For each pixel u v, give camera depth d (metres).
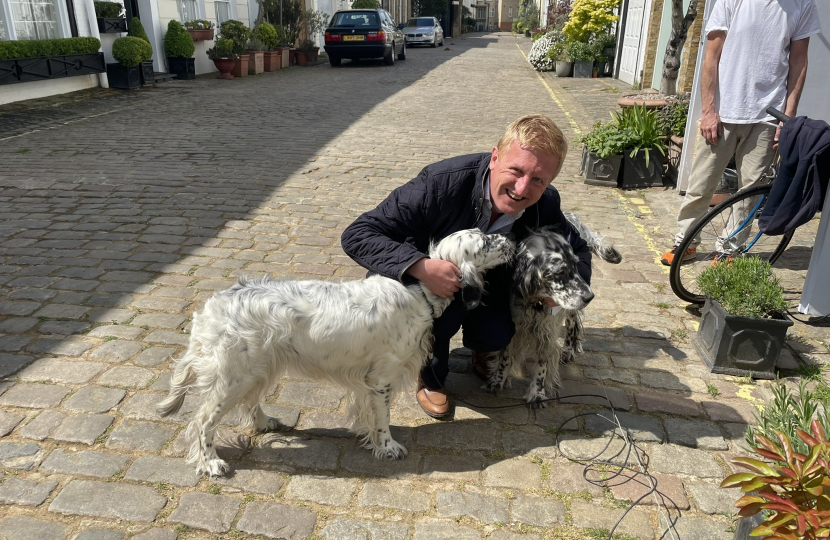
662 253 5.16
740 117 4.38
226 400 2.53
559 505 2.53
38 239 5.16
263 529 2.37
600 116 11.26
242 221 5.71
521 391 3.33
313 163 7.80
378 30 20.22
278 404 3.14
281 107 12.02
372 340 2.53
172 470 2.64
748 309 3.32
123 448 2.76
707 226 4.18
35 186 6.63
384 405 2.70
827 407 2.46
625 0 16.42
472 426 3.03
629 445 2.88
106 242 5.13
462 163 2.78
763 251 4.71
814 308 3.96
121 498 2.48
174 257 4.88
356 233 2.70
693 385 3.36
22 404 3.01
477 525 2.42
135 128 9.73
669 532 2.40
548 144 2.39
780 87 4.31
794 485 1.57
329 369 2.59
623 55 16.66
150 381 3.24
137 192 6.50
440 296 2.59
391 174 7.37
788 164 3.64
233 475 2.64
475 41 40.91
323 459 2.77
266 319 2.46
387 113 11.48
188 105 12.03
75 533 2.31
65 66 12.03
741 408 3.17
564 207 6.32
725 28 4.35
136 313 3.96
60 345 3.55
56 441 2.78
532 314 2.97
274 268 4.73
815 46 5.51
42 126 9.65
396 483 2.64
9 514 2.39
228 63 16.36
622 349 3.72
